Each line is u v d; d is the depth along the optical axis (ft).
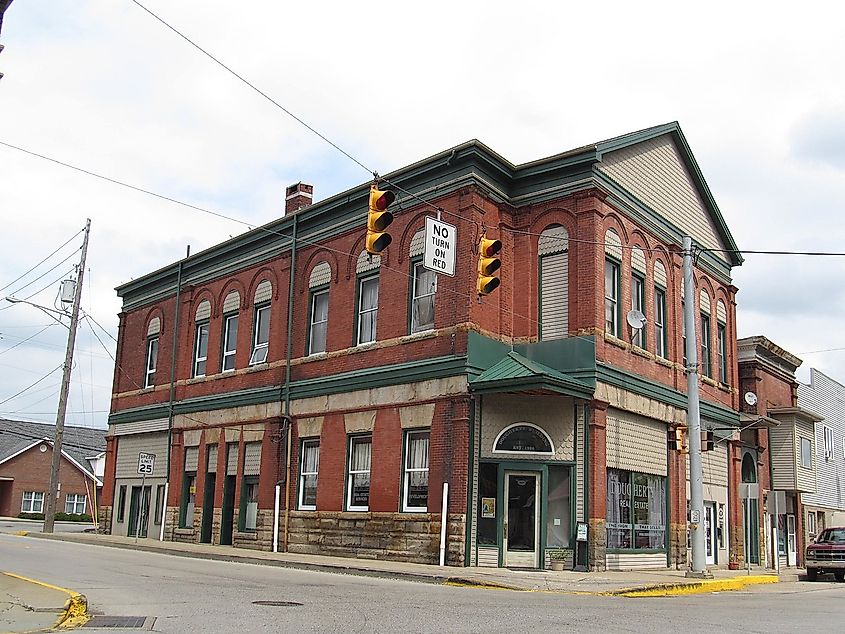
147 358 115.34
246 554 79.71
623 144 78.69
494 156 74.79
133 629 32.45
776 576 82.48
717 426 94.02
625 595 56.85
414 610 40.04
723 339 99.45
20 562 61.87
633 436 76.74
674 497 81.61
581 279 72.69
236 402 95.66
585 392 69.36
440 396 72.13
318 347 88.02
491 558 68.39
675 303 86.99
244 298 98.84
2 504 225.15
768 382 112.37
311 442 85.92
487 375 70.28
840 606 50.83
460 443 69.72
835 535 91.86
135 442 113.91
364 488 78.59
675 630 35.68
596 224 73.36
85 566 60.34
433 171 76.54
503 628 34.88
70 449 247.70
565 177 75.20
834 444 133.90
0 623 32.83
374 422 78.23
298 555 79.46
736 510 95.61
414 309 77.61
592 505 68.74
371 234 47.57
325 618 36.24
